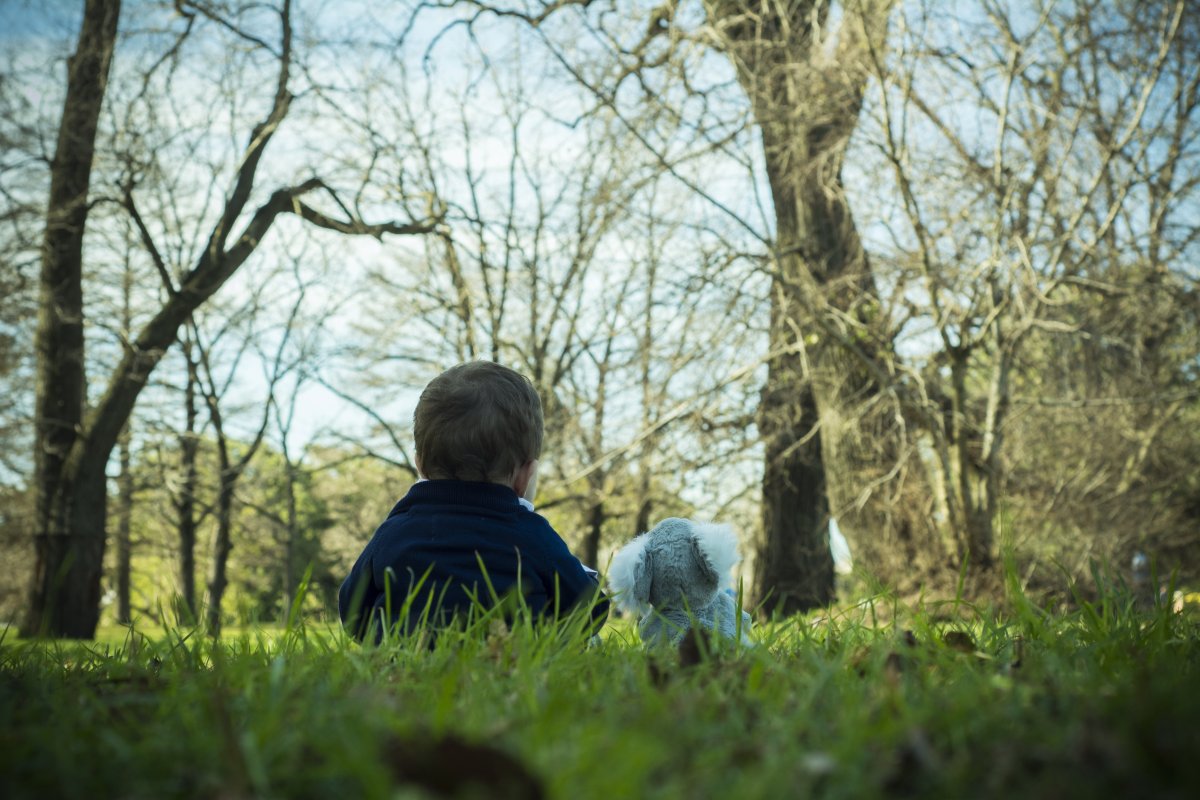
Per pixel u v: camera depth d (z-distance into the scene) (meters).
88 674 1.98
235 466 22.78
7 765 1.15
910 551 9.99
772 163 11.17
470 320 19.28
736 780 1.02
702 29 10.79
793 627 2.36
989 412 9.59
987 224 9.35
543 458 16.89
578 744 1.09
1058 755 1.09
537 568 2.61
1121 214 10.31
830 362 10.78
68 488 16.91
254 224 17.33
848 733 1.16
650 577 2.73
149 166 16.62
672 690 1.48
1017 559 9.66
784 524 14.76
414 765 0.97
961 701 1.29
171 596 2.10
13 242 15.80
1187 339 11.05
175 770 1.15
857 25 9.59
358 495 24.86
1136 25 9.35
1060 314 10.58
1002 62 9.48
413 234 18.03
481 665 1.77
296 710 1.39
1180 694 1.25
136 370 17.22
